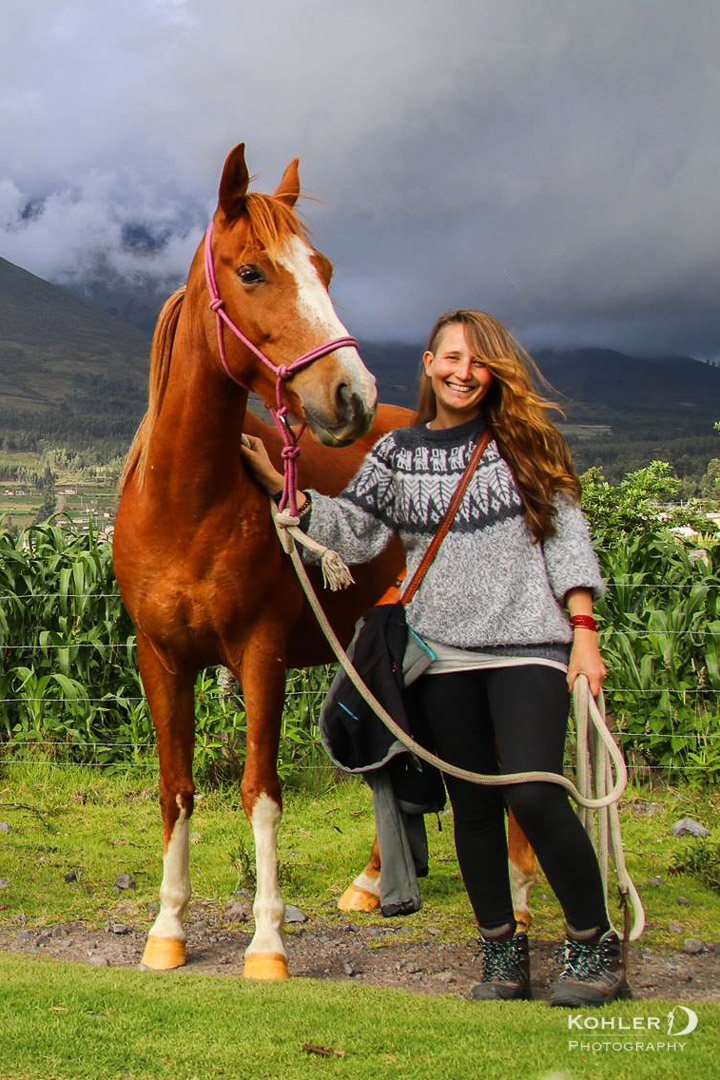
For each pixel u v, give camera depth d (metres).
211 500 3.30
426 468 3.04
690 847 4.85
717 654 6.54
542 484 2.94
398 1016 2.50
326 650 4.10
